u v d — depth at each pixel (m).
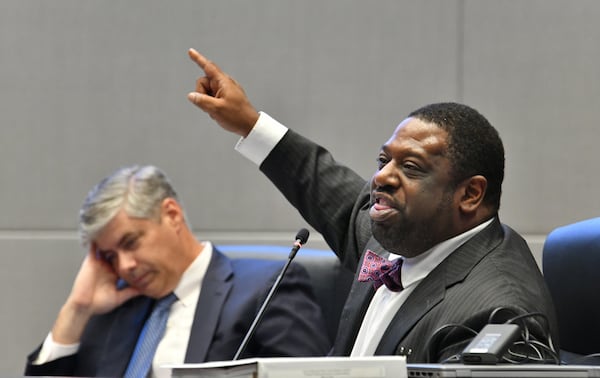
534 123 8.45
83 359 6.84
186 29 8.98
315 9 8.80
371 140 8.70
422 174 4.38
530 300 4.11
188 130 8.96
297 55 8.81
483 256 4.38
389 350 4.27
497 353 3.12
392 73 8.68
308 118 8.78
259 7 8.88
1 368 9.06
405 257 4.50
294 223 8.84
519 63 8.48
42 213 9.12
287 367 2.92
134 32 9.04
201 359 6.30
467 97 8.55
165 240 6.59
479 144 4.44
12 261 9.10
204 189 8.92
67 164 9.11
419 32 8.65
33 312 9.07
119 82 9.05
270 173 5.55
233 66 8.88
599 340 4.88
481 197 4.46
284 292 6.50
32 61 9.16
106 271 6.85
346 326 4.82
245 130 5.48
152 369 6.45
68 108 9.11
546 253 5.25
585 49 8.41
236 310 6.41
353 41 8.74
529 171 8.45
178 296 6.60
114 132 9.04
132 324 6.69
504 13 8.51
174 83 9.00
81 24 9.12
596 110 8.38
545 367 2.93
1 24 9.19
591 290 4.93
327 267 6.94
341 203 5.46
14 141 9.16
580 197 8.39
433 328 4.18
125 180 6.64
